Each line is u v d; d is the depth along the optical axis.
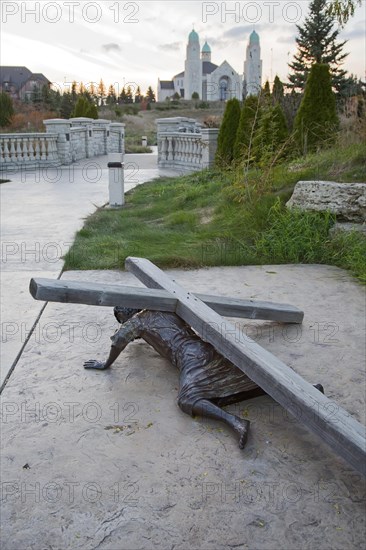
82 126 24.41
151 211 10.18
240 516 2.27
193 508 2.31
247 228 7.45
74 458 2.63
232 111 13.62
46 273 6.05
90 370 3.54
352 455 2.21
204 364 3.09
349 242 6.47
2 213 10.33
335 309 4.76
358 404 3.15
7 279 5.78
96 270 6.18
